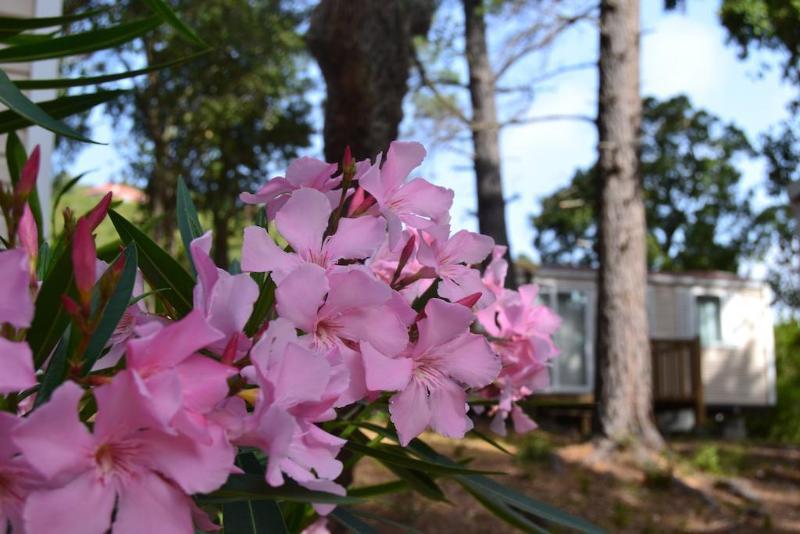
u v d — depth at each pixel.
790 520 8.12
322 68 5.77
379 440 1.30
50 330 0.80
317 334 0.85
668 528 7.54
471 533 6.62
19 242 0.82
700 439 14.53
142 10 10.70
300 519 1.43
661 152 26.70
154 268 0.99
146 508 0.61
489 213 12.83
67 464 0.58
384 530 6.39
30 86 1.17
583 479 8.93
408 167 1.03
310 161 0.98
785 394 17.59
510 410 1.36
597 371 10.54
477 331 1.37
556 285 16.19
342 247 0.92
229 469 0.63
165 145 16.31
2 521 0.58
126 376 0.60
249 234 0.87
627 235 10.65
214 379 0.66
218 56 15.91
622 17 10.88
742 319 18.11
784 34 11.99
